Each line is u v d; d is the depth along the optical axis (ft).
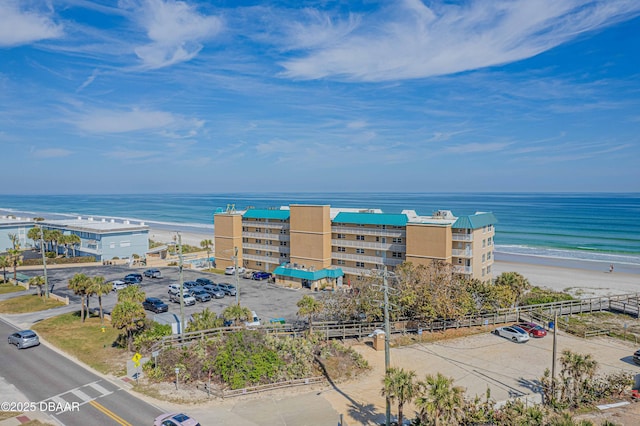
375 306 171.63
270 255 309.42
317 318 194.49
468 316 181.27
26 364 136.15
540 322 188.24
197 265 345.31
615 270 367.25
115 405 109.09
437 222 240.53
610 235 569.23
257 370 124.16
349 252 270.67
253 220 318.45
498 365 141.49
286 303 228.84
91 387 119.85
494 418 97.71
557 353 152.25
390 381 93.50
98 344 154.30
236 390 117.19
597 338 169.99
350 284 269.64
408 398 92.02
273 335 152.66
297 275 265.95
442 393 86.84
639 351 143.02
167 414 97.04
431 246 226.38
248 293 252.83
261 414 106.22
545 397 114.11
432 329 175.73
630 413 109.70
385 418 105.50
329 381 128.26
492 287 188.65
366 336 171.73
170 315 179.11
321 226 270.46
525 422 92.32
